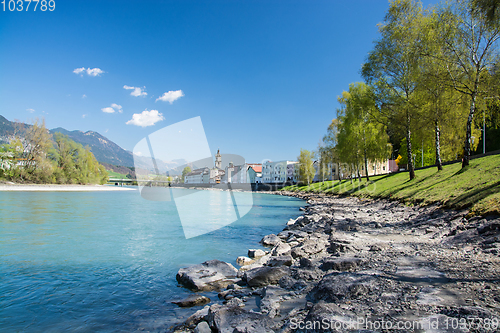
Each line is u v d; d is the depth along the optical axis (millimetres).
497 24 19656
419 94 27328
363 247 10547
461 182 17984
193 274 8523
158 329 5711
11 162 73438
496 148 50406
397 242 11094
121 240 14234
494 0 19094
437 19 24016
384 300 4883
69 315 6414
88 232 16312
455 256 7754
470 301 4520
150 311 6594
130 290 7926
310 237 14812
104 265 10164
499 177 14312
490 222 9578
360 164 46875
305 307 5242
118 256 11375
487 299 4547
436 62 24156
